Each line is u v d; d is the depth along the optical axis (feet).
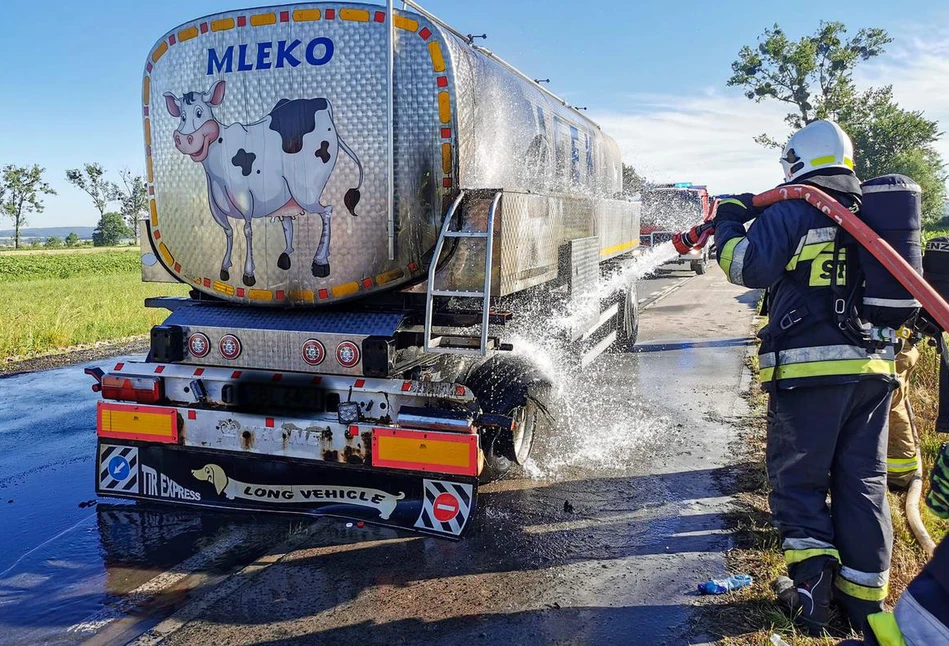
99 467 16.34
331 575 12.94
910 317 10.55
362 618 11.47
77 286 91.71
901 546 13.01
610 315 30.07
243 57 14.60
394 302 15.02
